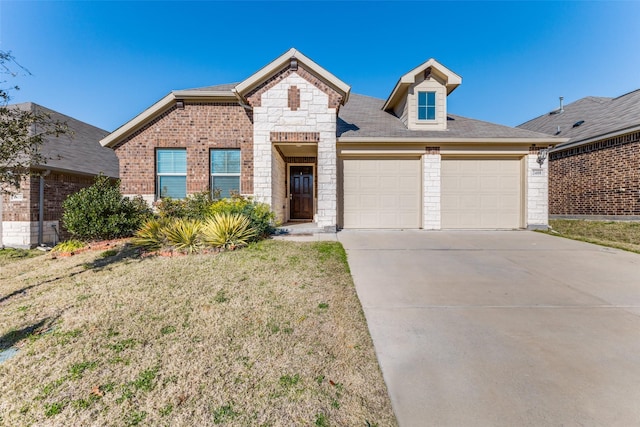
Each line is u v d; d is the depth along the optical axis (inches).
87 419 79.7
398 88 422.0
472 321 135.1
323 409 83.0
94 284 184.2
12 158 170.9
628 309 147.4
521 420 78.7
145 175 394.6
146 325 130.3
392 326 130.4
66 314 142.2
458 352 110.5
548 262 232.2
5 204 409.1
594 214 450.6
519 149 383.2
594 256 250.2
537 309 147.9
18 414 81.7
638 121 390.0
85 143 562.3
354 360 105.4
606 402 84.7
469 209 391.9
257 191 371.2
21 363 103.9
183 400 86.2
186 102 396.2
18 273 231.5
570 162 497.7
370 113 492.7
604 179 435.2
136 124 389.7
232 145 395.5
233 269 208.7
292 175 488.1
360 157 393.4
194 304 151.6
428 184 386.0
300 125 370.3
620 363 103.2
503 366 101.9
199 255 249.1
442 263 229.5
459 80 399.5
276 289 171.3
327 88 370.9
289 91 370.3
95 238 330.6
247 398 87.0
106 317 138.1
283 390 90.3
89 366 101.7
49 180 436.8
